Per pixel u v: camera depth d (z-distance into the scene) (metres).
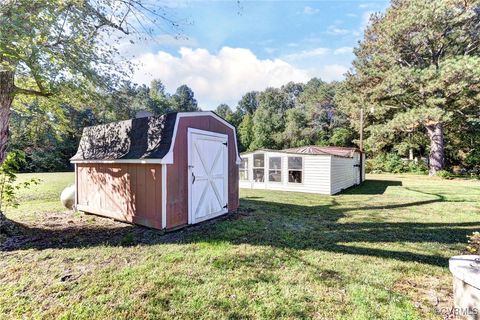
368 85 19.89
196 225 5.31
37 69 3.89
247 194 10.41
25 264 3.27
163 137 4.91
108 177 5.74
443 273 3.09
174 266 3.22
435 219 5.84
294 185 11.45
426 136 21.06
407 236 4.55
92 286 2.72
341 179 11.76
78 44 4.45
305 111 34.28
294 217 6.10
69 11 4.19
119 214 5.48
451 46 16.06
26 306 2.37
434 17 14.12
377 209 7.07
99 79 4.83
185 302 2.46
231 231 4.81
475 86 13.60
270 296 2.57
